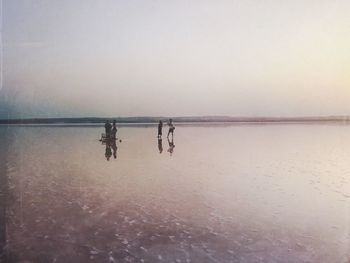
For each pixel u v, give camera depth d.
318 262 5.00
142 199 6.68
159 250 4.91
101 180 8.02
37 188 7.30
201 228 5.57
